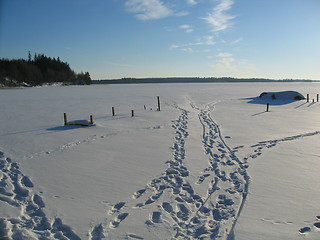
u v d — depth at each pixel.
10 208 5.98
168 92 56.00
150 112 22.97
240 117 19.11
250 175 7.74
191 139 12.51
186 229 5.16
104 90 69.06
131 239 4.82
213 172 8.17
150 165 8.89
